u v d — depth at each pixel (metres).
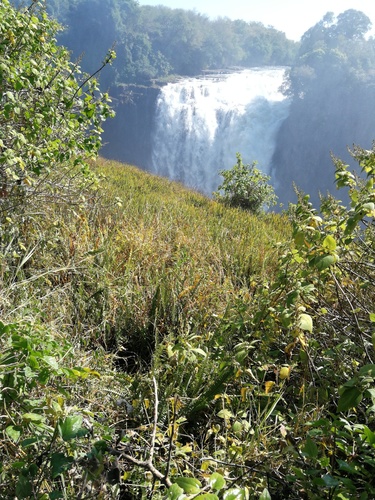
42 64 4.04
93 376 2.80
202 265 4.84
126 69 109.31
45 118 3.99
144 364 3.61
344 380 2.89
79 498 1.82
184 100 73.56
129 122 94.44
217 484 1.77
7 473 2.04
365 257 3.46
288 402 3.07
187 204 9.88
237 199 14.13
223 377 2.97
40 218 4.52
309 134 78.44
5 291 3.32
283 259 3.12
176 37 124.50
